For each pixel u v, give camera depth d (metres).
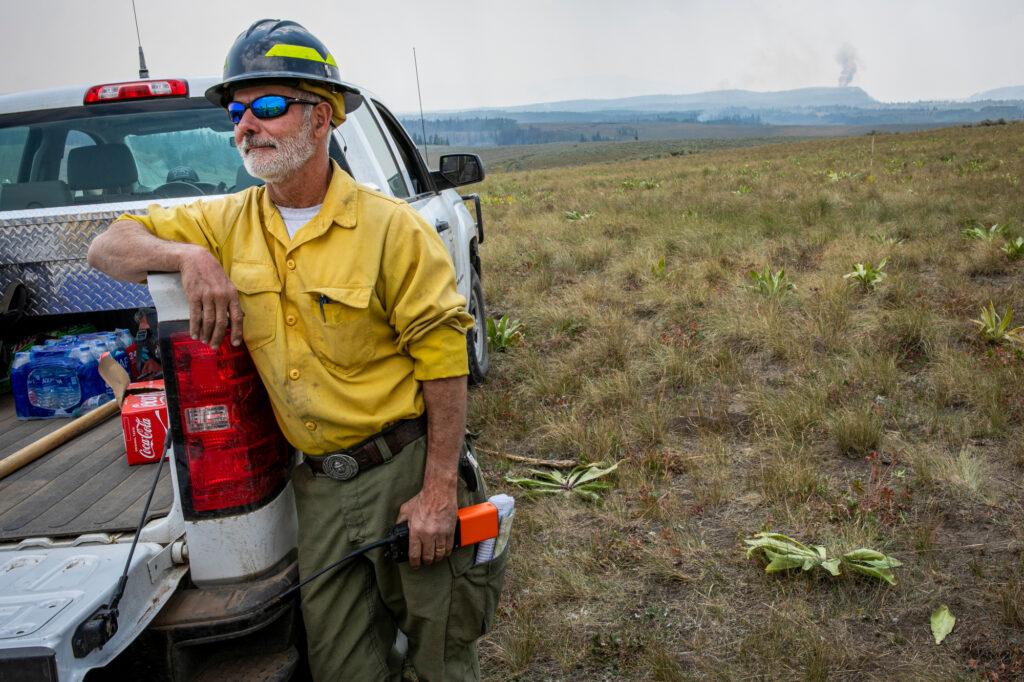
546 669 2.90
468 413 5.20
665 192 18.09
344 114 1.92
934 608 3.09
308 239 1.79
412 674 2.65
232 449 1.83
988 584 3.20
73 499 2.12
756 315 6.46
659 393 5.32
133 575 1.73
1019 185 14.63
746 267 8.54
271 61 1.73
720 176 23.62
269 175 1.77
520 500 4.10
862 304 6.98
